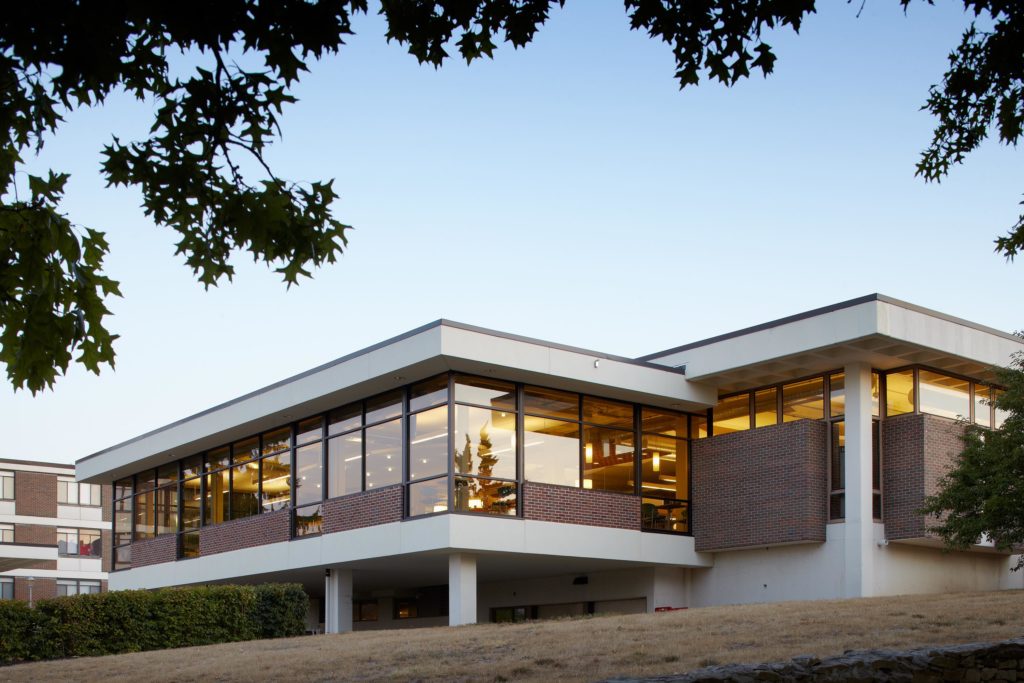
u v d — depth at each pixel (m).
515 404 24.78
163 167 9.27
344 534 26.11
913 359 24.25
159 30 9.48
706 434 27.59
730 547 26.06
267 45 9.29
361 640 19.42
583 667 14.04
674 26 10.72
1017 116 12.53
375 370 24.59
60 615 21.47
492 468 24.09
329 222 9.89
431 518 23.64
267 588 24.16
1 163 9.62
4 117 9.16
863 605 19.03
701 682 11.07
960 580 25.64
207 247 9.71
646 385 25.75
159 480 34.81
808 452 24.75
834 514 24.59
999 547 20.94
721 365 25.59
